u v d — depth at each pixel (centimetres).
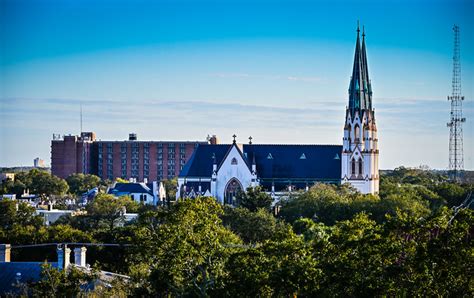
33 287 13438
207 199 13125
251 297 11062
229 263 11512
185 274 12688
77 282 13575
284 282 10762
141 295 13050
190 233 12588
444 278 9900
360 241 10525
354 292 10281
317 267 10825
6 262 15650
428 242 10162
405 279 10100
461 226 10112
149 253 12925
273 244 11375
